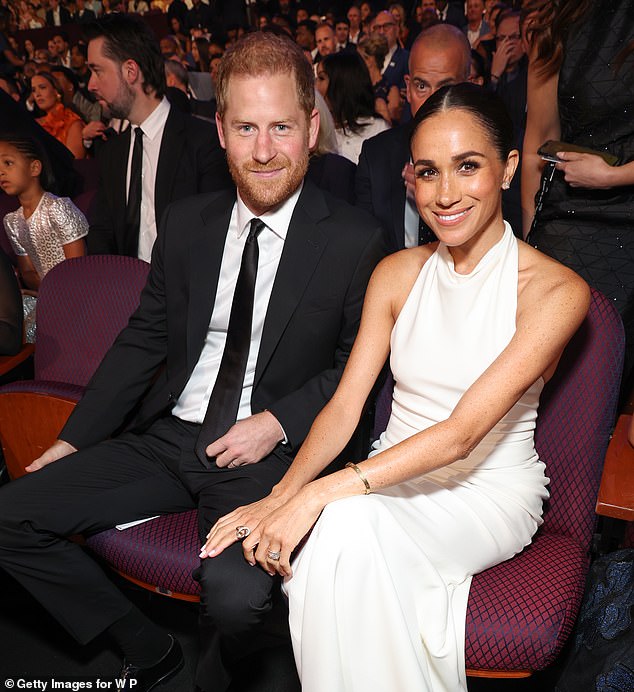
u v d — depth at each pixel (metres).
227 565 1.66
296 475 1.76
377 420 2.03
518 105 3.68
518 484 1.77
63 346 2.51
